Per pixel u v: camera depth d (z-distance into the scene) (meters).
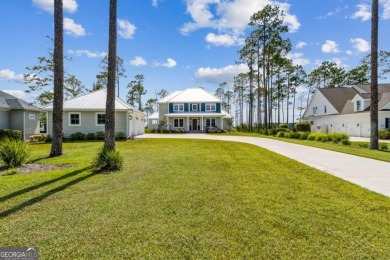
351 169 7.14
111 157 6.97
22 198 4.42
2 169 7.16
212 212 3.78
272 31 29.72
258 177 6.16
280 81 42.53
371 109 13.02
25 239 2.94
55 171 6.73
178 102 37.16
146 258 2.54
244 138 21.80
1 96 20.48
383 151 11.70
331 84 42.44
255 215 3.67
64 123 20.48
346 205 4.11
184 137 23.41
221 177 6.12
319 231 3.14
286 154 10.41
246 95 54.09
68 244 2.82
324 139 18.25
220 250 2.70
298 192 4.86
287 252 2.65
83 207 3.98
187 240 2.91
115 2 8.23
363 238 2.96
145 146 14.28
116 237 2.98
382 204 4.14
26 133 20.48
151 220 3.48
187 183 5.50
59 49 9.71
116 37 8.30
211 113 36.16
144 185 5.31
